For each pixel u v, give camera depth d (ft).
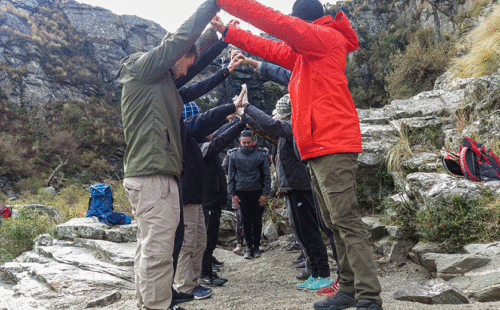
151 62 6.44
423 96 19.54
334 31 6.64
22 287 10.63
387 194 15.33
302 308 7.67
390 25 114.21
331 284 9.82
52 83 160.66
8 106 143.43
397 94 36.96
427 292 7.38
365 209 15.78
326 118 6.33
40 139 131.85
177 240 7.20
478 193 10.82
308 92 6.51
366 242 6.20
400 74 36.35
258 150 16.17
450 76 23.56
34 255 14.69
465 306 6.50
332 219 6.39
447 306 6.66
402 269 11.44
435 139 16.01
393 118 18.11
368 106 103.55
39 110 147.23
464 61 22.98
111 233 15.16
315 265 10.62
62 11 210.38
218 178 12.46
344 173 6.29
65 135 130.72
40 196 63.16
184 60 7.41
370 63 110.22
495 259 8.64
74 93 165.27
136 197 6.50
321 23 6.89
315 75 6.44
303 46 6.24
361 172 15.84
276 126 10.17
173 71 7.32
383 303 7.41
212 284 11.45
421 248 11.14
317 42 6.23
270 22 6.03
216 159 12.78
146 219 6.41
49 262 13.17
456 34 37.91
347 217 6.24
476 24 33.17
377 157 15.52
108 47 198.39
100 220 16.78
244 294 10.18
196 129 9.96
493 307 6.15
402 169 14.83
